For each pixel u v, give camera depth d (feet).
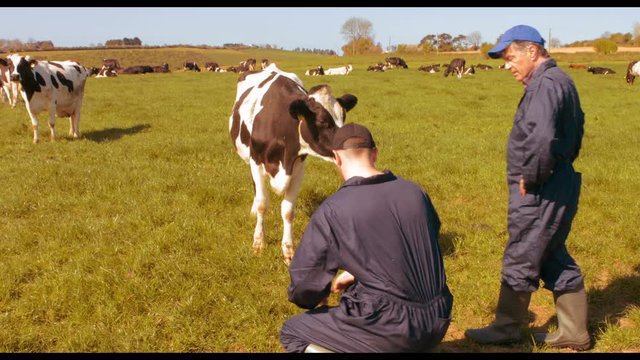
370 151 10.16
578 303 12.34
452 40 422.41
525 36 11.48
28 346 12.94
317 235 9.59
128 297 14.80
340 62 227.20
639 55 226.79
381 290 9.39
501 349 13.00
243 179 26.71
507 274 12.29
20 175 27.25
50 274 16.14
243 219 21.30
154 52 379.55
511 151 11.61
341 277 10.62
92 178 26.43
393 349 9.54
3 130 43.04
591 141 38.81
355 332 9.54
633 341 12.86
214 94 74.33
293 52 469.98
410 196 9.87
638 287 15.60
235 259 17.33
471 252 18.51
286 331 10.36
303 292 9.75
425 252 9.75
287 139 17.15
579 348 12.65
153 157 33.04
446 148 36.24
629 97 71.56
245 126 19.84
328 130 15.98
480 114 54.85
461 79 105.40
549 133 10.69
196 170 28.94
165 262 16.83
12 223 20.85
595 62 197.98
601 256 18.01
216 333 13.55
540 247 11.73
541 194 11.55
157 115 52.54
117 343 12.89
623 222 20.70
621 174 28.04
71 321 13.85
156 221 20.89
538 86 11.09
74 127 40.96
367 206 9.49
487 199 24.86
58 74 38.40
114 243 18.61
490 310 14.69
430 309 9.62
